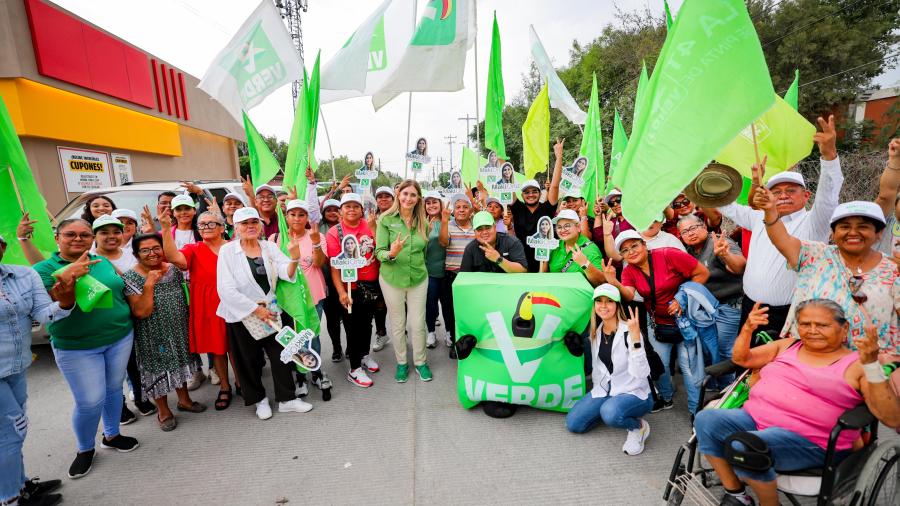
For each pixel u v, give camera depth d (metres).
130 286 3.23
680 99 2.30
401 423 3.50
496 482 2.76
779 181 3.02
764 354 2.46
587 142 5.79
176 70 14.67
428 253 4.82
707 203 2.60
